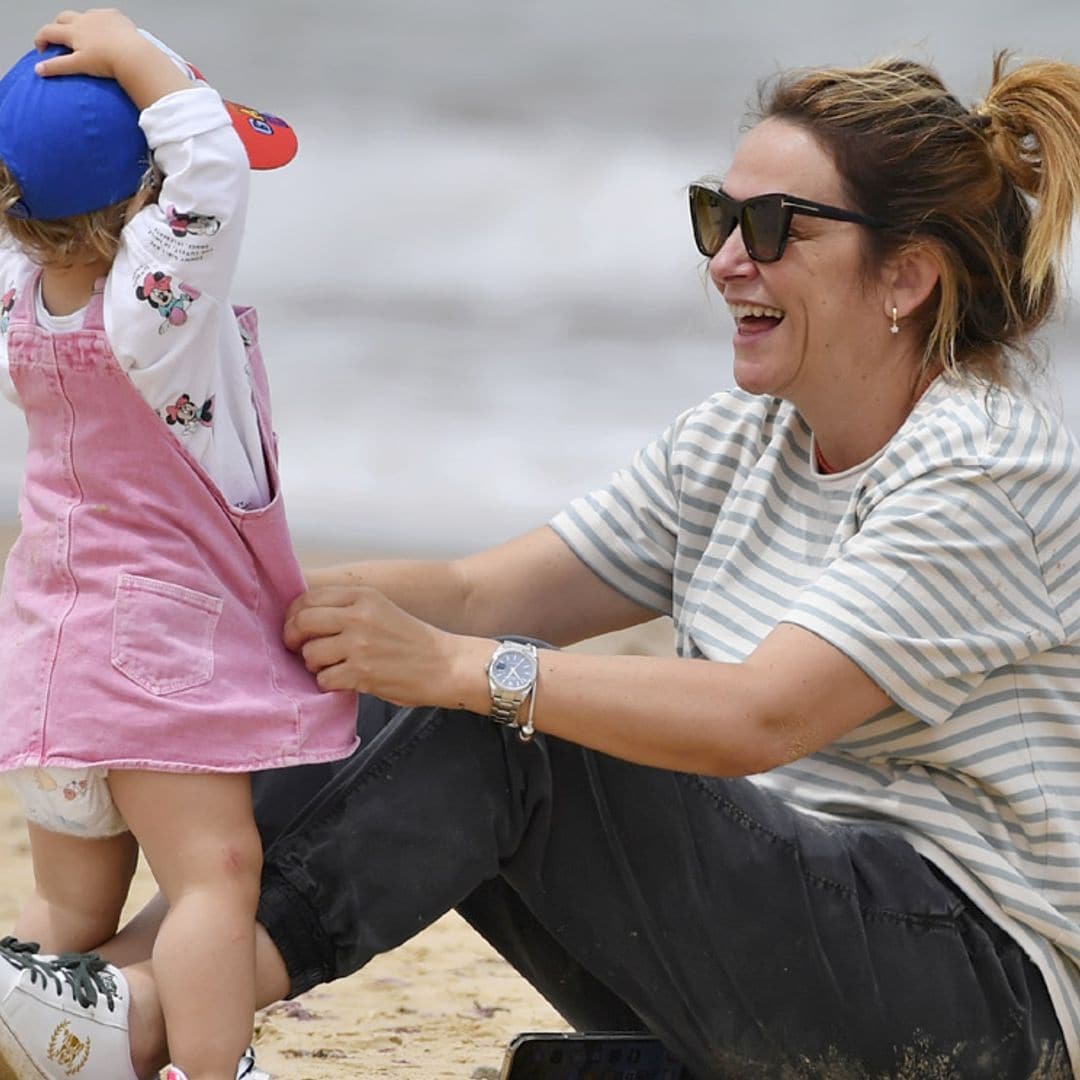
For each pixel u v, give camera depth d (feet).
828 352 35.14
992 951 33.19
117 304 29.99
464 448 119.14
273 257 159.84
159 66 30.89
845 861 32.83
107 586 30.32
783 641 32.17
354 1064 41.88
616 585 40.01
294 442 119.03
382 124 194.90
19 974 28.12
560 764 31.78
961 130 34.88
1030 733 33.78
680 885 32.04
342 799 31.17
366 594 31.58
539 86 207.00
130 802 30.42
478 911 35.35
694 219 37.06
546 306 152.66
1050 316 36.81
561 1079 34.40
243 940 30.17
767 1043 33.30
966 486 32.91
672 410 128.67
